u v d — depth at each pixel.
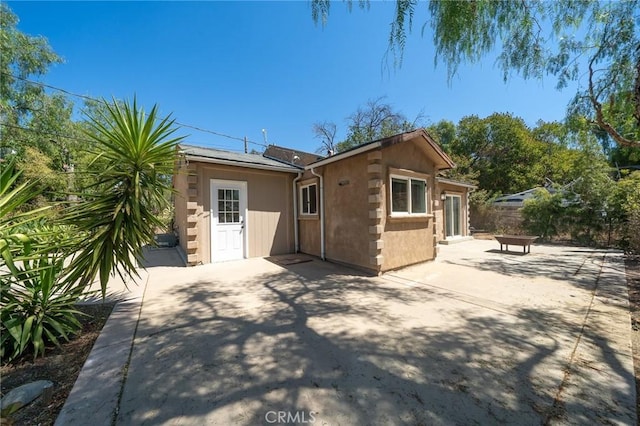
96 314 3.47
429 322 3.22
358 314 3.49
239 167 7.23
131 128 3.08
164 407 1.78
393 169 5.79
